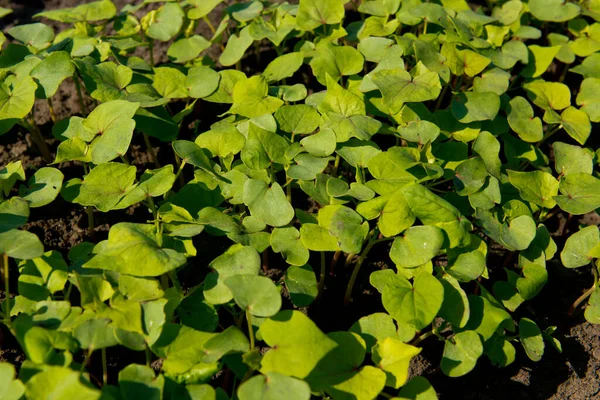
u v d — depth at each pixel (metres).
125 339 0.60
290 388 0.58
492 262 0.73
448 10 0.83
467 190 0.70
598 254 0.68
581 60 0.88
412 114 0.74
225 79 0.78
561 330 0.70
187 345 0.61
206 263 0.72
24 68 0.75
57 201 0.75
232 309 0.65
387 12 0.83
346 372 0.61
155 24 0.83
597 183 0.71
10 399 0.57
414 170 0.70
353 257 0.72
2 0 0.94
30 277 0.64
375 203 0.67
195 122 0.82
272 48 0.89
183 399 0.60
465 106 0.75
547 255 0.69
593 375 0.67
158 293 0.62
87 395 0.56
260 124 0.72
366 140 0.72
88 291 0.62
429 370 0.67
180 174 0.77
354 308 0.70
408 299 0.64
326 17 0.82
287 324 0.61
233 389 0.62
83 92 0.84
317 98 0.75
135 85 0.76
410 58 0.81
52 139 0.80
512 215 0.70
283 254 0.66
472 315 0.65
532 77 0.82
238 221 0.69
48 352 0.59
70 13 0.83
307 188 0.69
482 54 0.80
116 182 0.69
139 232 0.64
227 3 0.95
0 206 0.66
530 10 0.85
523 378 0.67
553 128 0.83
